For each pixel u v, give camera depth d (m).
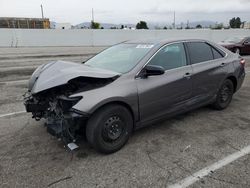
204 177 3.02
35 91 3.38
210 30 27.91
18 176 3.05
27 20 41.34
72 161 3.38
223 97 5.36
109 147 3.53
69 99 3.21
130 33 27.94
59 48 22.16
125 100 3.54
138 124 3.87
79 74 3.31
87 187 2.85
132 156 3.51
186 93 4.45
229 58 5.44
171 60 4.30
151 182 2.93
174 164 3.30
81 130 3.50
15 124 4.61
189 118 4.94
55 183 2.92
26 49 20.58
